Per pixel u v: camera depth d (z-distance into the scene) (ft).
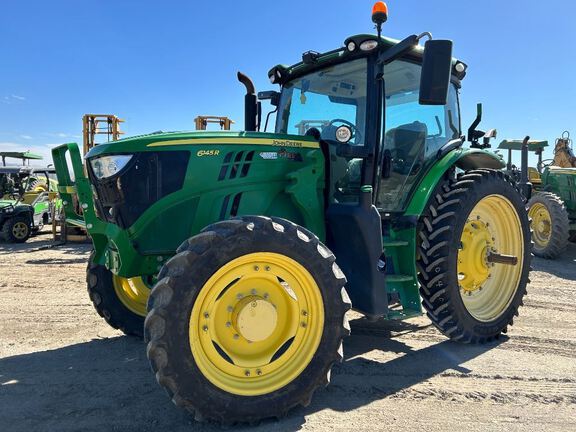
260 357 8.84
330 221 11.00
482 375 10.77
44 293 18.56
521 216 13.93
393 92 12.43
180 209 10.09
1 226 35.76
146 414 8.85
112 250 10.58
